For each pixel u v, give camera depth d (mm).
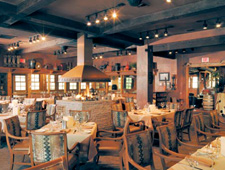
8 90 9922
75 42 7594
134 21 5391
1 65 9773
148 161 2469
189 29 6633
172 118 5230
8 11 4273
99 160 3832
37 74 11258
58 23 5227
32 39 7707
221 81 13492
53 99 9180
